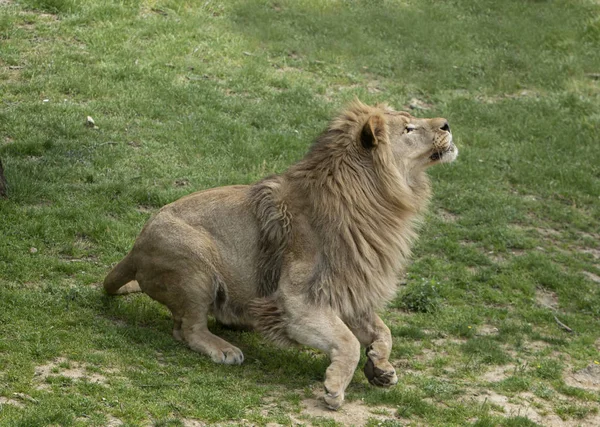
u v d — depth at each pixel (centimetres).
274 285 1155
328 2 2966
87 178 1694
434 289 1490
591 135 2414
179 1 2731
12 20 2403
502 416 1093
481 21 3064
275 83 2392
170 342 1162
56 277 1320
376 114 1186
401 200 1186
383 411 1049
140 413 938
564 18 3155
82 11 2525
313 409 1034
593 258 1784
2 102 1984
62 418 899
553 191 2081
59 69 2189
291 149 2017
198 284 1159
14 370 995
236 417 970
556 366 1288
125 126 1970
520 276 1636
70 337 1107
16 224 1459
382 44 2773
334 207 1140
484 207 1927
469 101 2502
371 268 1151
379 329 1175
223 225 1184
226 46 2525
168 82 2239
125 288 1295
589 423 1124
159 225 1180
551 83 2727
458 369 1243
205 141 1969
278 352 1213
